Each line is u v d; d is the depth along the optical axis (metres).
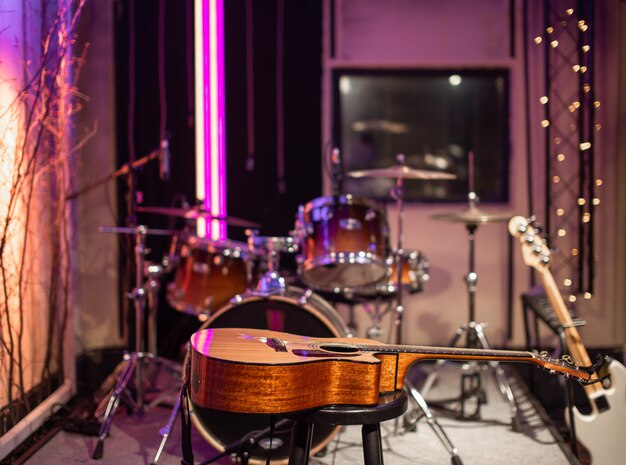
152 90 4.76
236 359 2.16
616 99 4.88
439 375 4.65
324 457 3.26
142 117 4.77
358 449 3.37
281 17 4.80
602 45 4.86
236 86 4.80
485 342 3.82
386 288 4.14
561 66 4.86
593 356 4.88
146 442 3.43
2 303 3.33
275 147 4.84
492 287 5.00
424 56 4.89
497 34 4.90
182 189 4.81
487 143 5.48
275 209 4.86
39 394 3.72
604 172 4.91
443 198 5.01
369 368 2.18
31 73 3.60
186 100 4.78
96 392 4.12
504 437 3.54
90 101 4.75
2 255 3.13
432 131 5.86
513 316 5.00
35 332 3.79
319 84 4.83
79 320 4.62
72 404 4.03
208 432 3.19
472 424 3.73
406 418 3.59
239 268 3.98
